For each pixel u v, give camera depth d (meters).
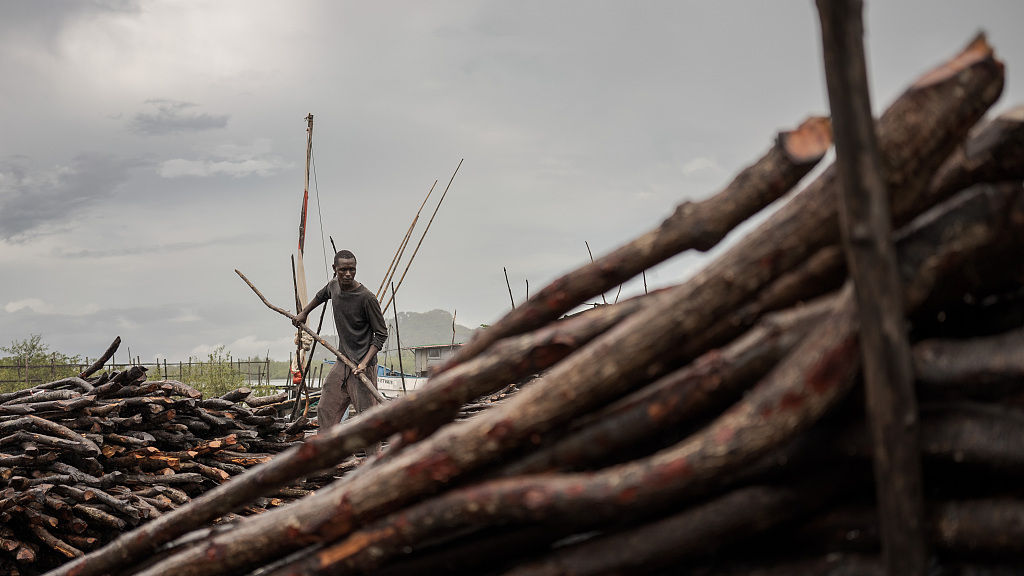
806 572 1.52
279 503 5.83
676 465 1.43
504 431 1.64
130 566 2.51
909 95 1.38
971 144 1.48
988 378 1.36
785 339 1.49
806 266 1.55
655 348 1.51
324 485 6.10
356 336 6.81
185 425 5.57
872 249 1.28
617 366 1.53
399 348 8.68
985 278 1.45
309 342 7.55
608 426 1.62
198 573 2.12
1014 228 1.38
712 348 1.66
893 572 1.33
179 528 2.37
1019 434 1.30
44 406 5.05
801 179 1.62
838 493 1.52
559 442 1.68
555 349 1.79
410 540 1.75
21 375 24.83
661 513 1.62
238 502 2.27
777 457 1.51
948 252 1.39
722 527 1.52
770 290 1.60
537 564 1.68
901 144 1.37
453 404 1.90
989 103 1.39
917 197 1.44
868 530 1.48
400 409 1.95
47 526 4.67
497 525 1.80
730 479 1.54
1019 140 1.41
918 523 1.32
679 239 1.76
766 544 1.62
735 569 1.61
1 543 4.56
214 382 23.48
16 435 4.81
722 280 1.46
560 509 1.53
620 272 1.90
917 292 1.42
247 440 5.95
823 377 1.35
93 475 5.03
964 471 1.41
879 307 1.28
